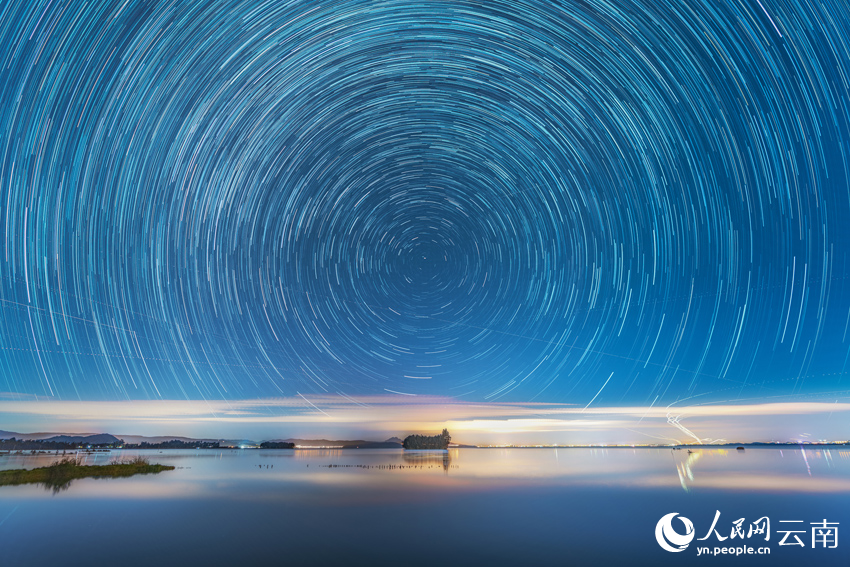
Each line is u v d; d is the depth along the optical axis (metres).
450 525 13.22
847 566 9.99
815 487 21.83
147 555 10.02
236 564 9.42
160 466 37.59
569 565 9.41
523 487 22.31
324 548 10.66
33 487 21.16
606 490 21.02
